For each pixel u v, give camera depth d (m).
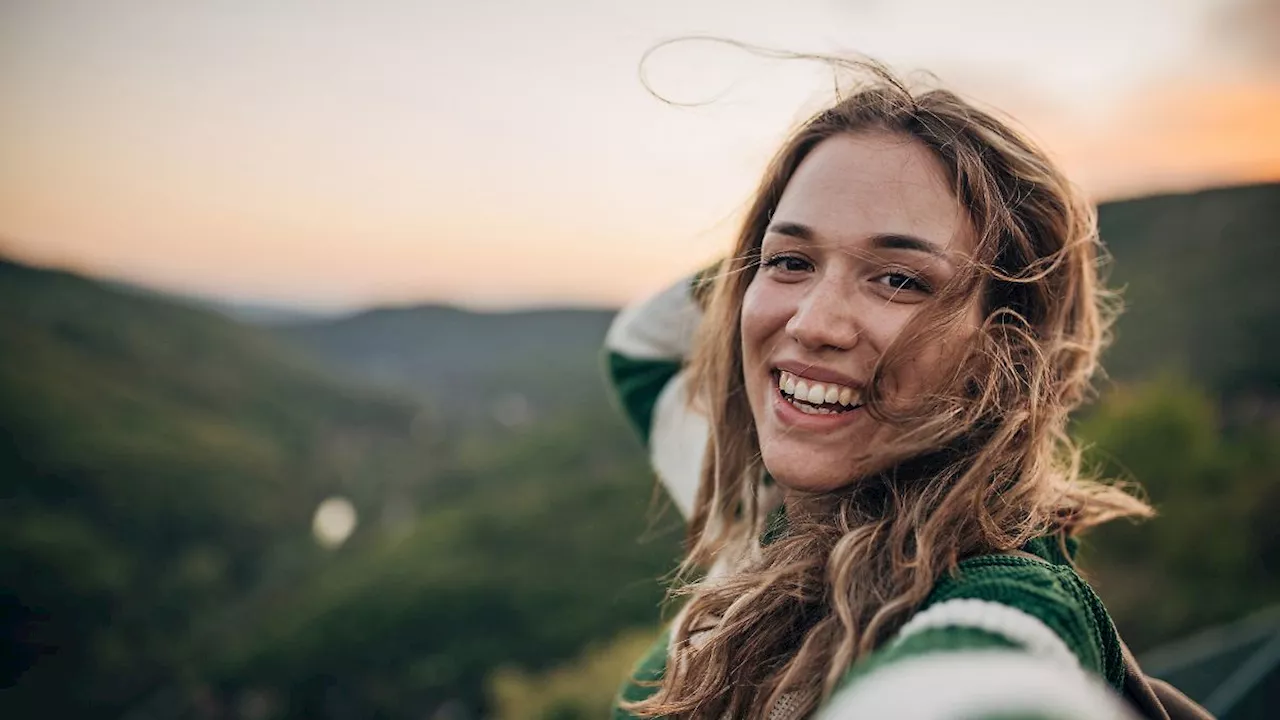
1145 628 14.92
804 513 1.08
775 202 1.21
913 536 0.93
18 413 99.62
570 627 54.62
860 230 0.97
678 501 1.86
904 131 1.02
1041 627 0.70
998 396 1.00
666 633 1.42
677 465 1.86
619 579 58.81
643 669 1.40
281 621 70.00
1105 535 17.77
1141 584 16.38
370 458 128.25
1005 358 1.01
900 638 0.73
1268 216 66.75
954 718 0.54
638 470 74.62
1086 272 1.18
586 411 100.75
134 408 116.62
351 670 58.59
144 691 70.62
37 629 75.12
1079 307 1.18
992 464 0.95
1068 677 0.60
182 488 99.94
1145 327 54.28
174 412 122.00
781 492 1.33
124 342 135.25
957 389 0.97
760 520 1.32
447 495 93.25
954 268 0.97
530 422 142.25
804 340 0.97
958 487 0.93
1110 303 1.44
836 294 0.97
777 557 1.04
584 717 11.58
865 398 0.95
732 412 1.32
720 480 1.33
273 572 92.56
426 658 57.44
